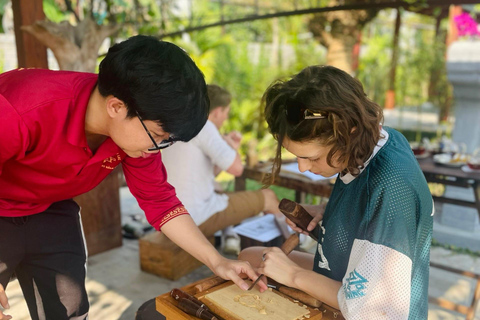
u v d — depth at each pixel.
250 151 3.39
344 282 1.26
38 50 3.29
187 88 1.18
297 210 1.64
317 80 1.21
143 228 3.85
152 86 1.14
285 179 3.03
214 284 1.54
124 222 4.02
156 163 1.72
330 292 1.33
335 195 1.46
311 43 8.67
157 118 1.19
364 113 1.19
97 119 1.35
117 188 3.46
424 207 1.27
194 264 3.16
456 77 3.81
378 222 1.20
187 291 1.49
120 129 1.27
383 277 1.18
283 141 1.28
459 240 3.65
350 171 1.26
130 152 1.35
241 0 9.93
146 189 1.72
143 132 1.24
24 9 3.15
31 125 1.32
